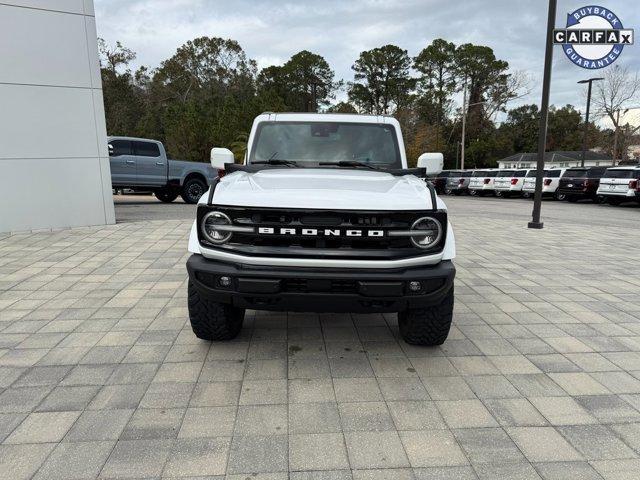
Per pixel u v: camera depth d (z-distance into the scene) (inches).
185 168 614.5
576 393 132.0
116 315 189.5
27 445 106.3
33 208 358.9
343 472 98.6
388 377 139.2
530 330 179.5
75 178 374.3
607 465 101.7
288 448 106.0
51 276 246.5
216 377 137.8
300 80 2839.6
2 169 341.4
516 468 100.3
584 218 597.6
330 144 183.3
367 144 183.5
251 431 112.0
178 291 222.5
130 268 264.4
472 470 99.7
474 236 410.6
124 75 1819.6
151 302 205.9
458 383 136.5
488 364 149.2
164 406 122.3
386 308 132.3
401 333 162.2
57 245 320.8
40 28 342.0
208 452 104.3
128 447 105.7
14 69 335.6
